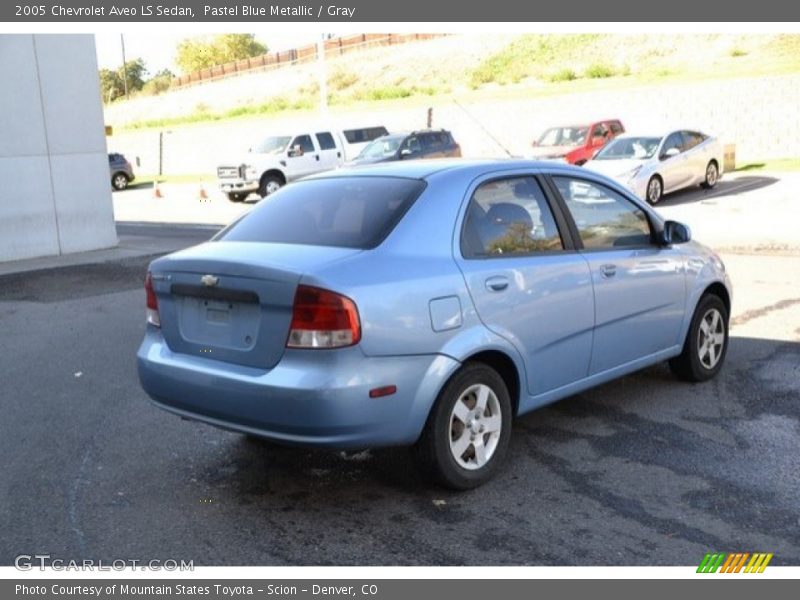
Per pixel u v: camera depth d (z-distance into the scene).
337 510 4.46
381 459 5.15
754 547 3.97
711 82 31.41
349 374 4.05
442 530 4.21
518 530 4.19
